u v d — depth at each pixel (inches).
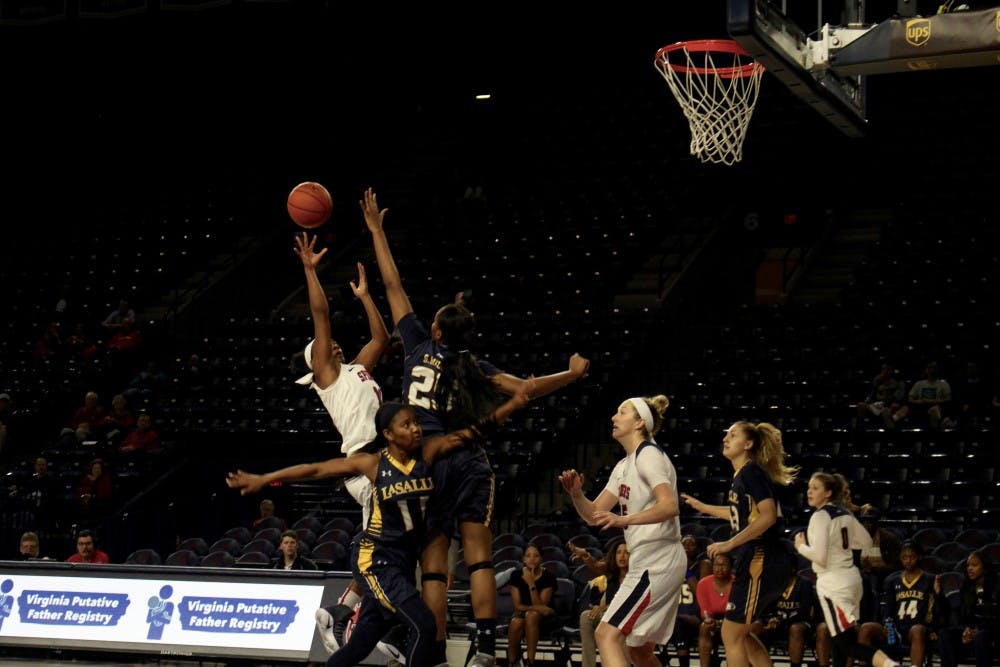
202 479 647.8
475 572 244.2
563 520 583.5
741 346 718.5
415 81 1114.1
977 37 385.4
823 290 800.9
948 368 653.3
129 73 1031.0
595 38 1093.8
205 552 549.0
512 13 1058.7
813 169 909.2
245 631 426.3
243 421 701.3
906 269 762.8
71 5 880.9
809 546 329.7
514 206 924.6
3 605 458.9
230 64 1026.7
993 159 877.2
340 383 281.9
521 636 423.2
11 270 916.0
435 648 237.9
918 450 592.1
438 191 990.4
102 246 928.3
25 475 662.5
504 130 1058.1
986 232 779.4
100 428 702.5
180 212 960.9
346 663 243.4
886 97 945.5
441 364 250.4
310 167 1002.7
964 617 396.8
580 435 665.6
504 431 639.1
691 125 510.9
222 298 869.2
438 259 868.0
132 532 586.9
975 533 496.4
